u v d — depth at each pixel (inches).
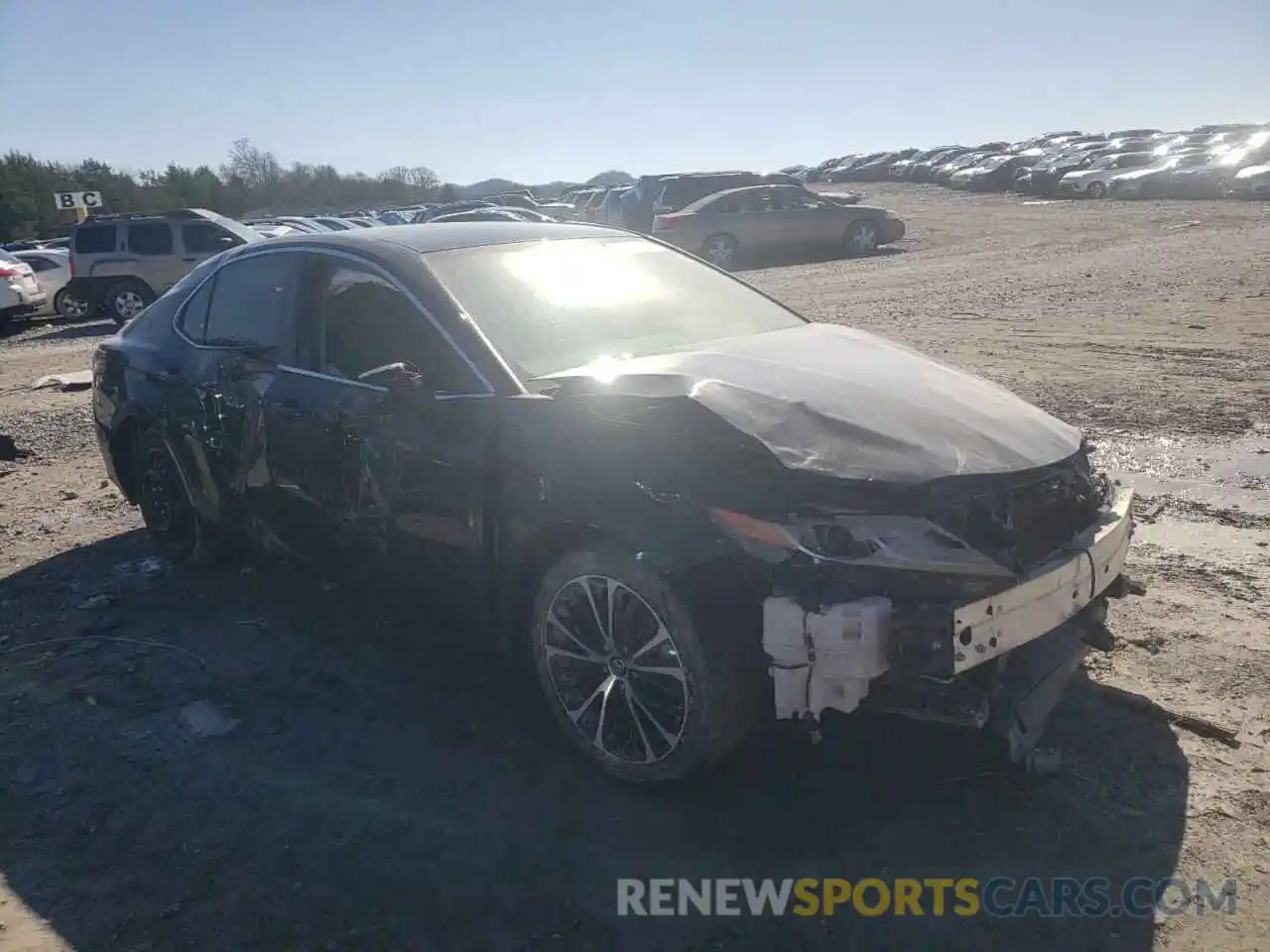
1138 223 1016.9
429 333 156.6
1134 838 125.0
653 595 126.5
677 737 128.9
